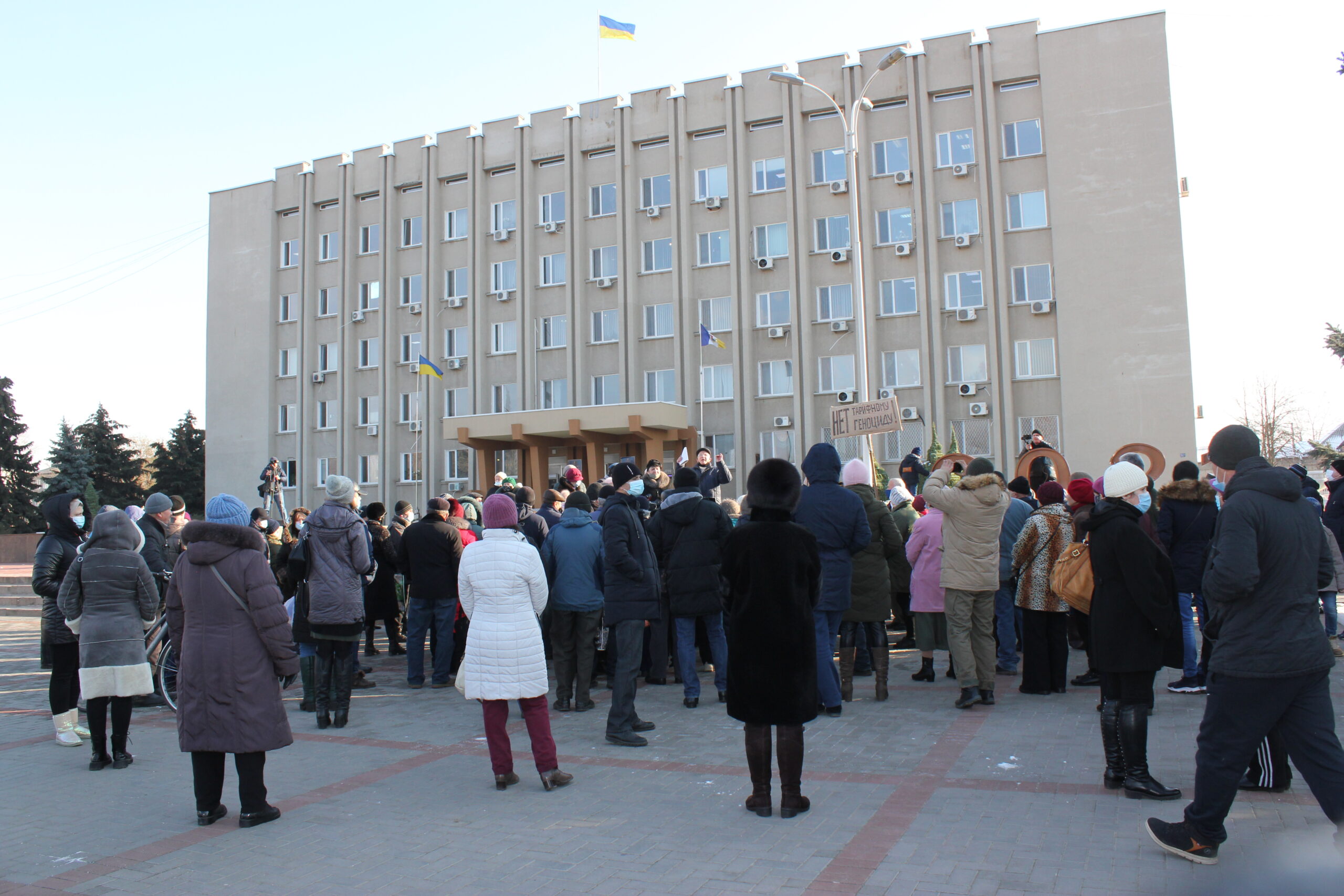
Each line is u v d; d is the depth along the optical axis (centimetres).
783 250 3178
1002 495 789
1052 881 423
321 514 835
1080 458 2759
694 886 437
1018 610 991
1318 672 415
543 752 607
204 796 557
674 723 793
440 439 3609
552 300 3481
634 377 3303
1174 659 543
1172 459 2672
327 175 3875
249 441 3925
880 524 846
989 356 2897
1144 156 2766
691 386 3228
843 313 3091
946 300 2980
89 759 738
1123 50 2809
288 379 3919
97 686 690
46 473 5512
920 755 652
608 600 748
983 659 803
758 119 3212
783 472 560
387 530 1248
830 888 427
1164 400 2695
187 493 5303
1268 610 417
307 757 713
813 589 549
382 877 462
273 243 3975
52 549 783
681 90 3322
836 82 3131
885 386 3030
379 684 1046
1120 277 2762
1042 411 2845
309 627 890
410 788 621
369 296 3788
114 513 712
